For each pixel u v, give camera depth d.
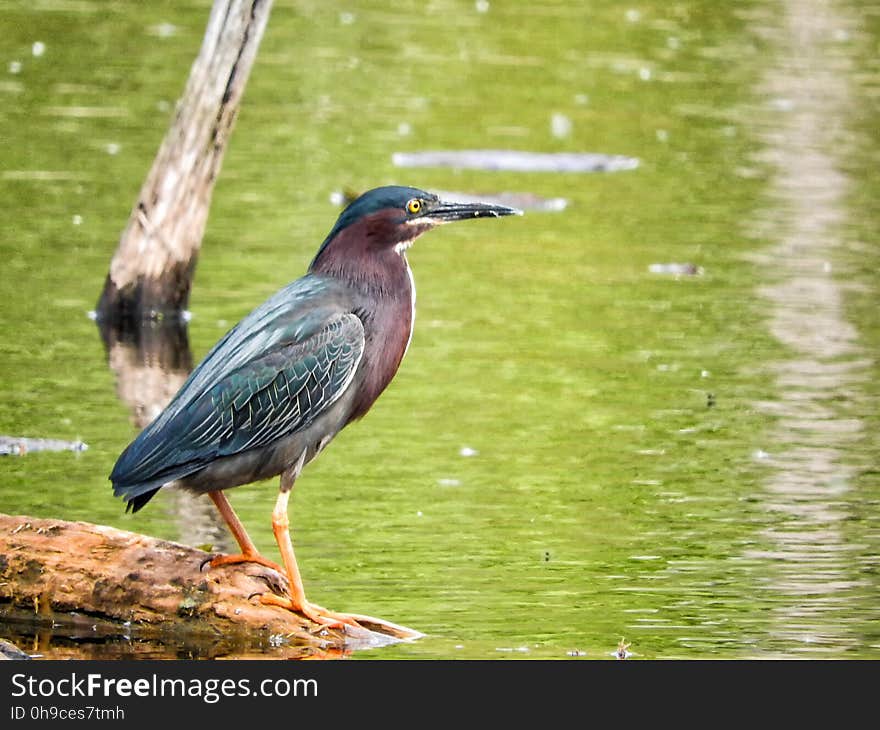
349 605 9.91
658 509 11.86
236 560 9.72
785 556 10.91
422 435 13.58
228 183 21.55
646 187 22.66
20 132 23.66
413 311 10.13
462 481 12.43
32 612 9.67
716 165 23.84
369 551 10.90
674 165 23.83
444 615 9.78
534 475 12.59
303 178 21.94
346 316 9.75
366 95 26.91
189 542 10.90
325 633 9.39
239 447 9.52
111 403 14.23
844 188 22.84
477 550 10.94
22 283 17.86
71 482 12.05
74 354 15.72
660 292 18.17
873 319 17.38
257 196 21.00
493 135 24.81
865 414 14.31
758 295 18.14
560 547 11.03
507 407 14.37
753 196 22.39
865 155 24.56
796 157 24.41
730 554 10.93
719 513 11.77
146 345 16.12
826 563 10.78
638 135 25.33
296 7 33.28
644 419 14.13
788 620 9.76
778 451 13.30
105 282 17.06
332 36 31.09
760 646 9.34
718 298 17.98
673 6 34.69
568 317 17.20
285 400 9.55
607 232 20.50
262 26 17.30
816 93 28.27
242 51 17.09
